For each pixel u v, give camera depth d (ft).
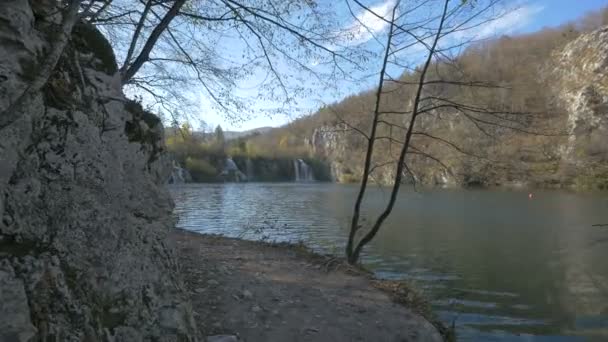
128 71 22.50
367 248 52.11
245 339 15.61
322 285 22.54
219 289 20.04
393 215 86.74
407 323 18.51
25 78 9.45
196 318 16.55
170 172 15.15
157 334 11.13
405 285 24.18
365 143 34.88
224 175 317.01
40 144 9.76
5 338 7.48
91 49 12.35
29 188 9.27
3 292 7.72
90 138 11.04
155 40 22.91
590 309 28.99
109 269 10.43
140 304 11.00
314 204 121.49
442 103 28.17
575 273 39.75
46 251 9.07
